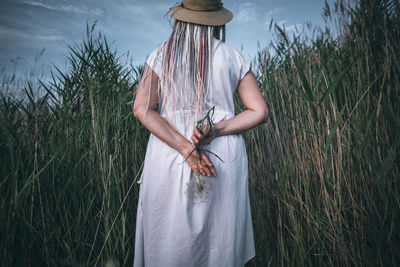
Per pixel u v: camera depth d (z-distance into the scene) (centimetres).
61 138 124
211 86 78
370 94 119
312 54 127
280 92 141
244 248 83
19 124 114
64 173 123
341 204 115
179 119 78
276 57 156
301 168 124
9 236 91
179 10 80
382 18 134
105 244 114
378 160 114
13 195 96
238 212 79
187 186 75
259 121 79
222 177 77
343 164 120
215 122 79
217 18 81
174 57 78
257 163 159
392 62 121
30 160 107
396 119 95
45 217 113
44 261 109
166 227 76
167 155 77
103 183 125
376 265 104
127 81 163
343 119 121
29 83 125
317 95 124
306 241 125
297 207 127
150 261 77
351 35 136
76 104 140
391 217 104
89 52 150
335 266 117
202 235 75
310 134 126
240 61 83
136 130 151
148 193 78
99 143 133
